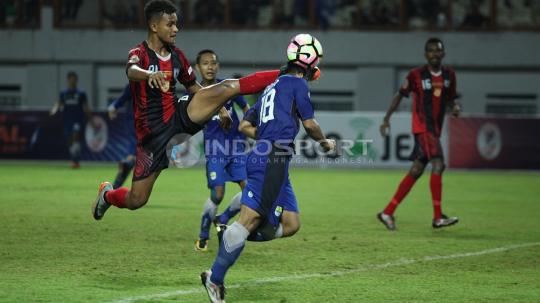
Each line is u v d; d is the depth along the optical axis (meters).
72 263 23.69
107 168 65.50
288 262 24.41
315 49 19.70
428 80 32.72
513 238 30.52
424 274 22.73
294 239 29.22
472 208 41.78
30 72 89.38
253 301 19.05
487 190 52.22
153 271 22.62
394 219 34.03
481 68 86.94
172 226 32.31
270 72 20.59
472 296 19.81
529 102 86.88
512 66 86.19
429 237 30.48
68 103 65.19
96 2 89.88
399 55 86.81
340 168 69.62
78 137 65.19
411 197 47.56
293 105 19.30
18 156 71.31
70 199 41.94
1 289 19.84
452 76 32.97
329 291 20.20
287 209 19.80
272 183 18.77
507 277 22.42
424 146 32.41
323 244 28.14
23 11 89.19
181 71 21.70
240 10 88.38
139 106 20.88
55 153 70.75
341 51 87.38
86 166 67.56
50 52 88.88
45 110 70.62
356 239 29.56
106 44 88.50
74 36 88.56
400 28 86.81
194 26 88.38
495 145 68.25
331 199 44.97
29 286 20.25
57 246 26.78
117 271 22.52
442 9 86.88
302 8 87.50
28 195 43.84
